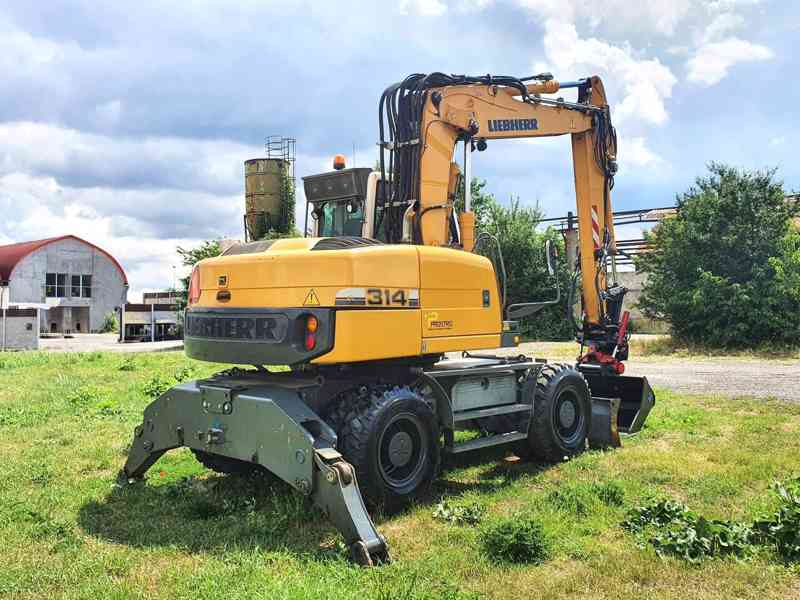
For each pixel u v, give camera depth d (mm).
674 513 5156
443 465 7234
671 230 22531
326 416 5617
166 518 5348
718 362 18062
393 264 5770
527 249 28828
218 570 4164
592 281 9695
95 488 6180
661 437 8398
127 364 15953
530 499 5887
